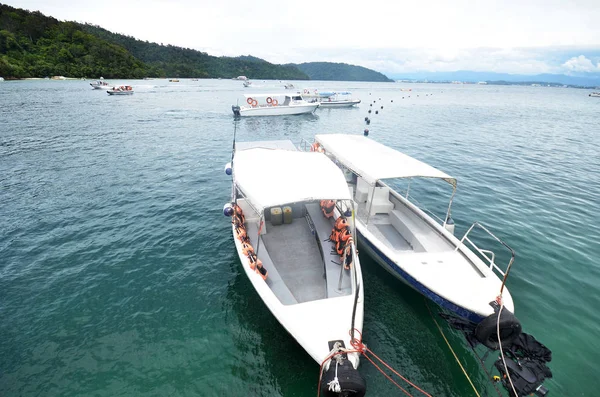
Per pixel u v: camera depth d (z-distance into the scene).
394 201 13.16
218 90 97.81
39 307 9.19
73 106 51.84
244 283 10.24
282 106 45.62
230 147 28.30
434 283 8.48
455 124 45.53
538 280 10.45
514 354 7.34
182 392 6.96
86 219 14.30
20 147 25.92
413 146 30.52
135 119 41.59
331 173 9.85
